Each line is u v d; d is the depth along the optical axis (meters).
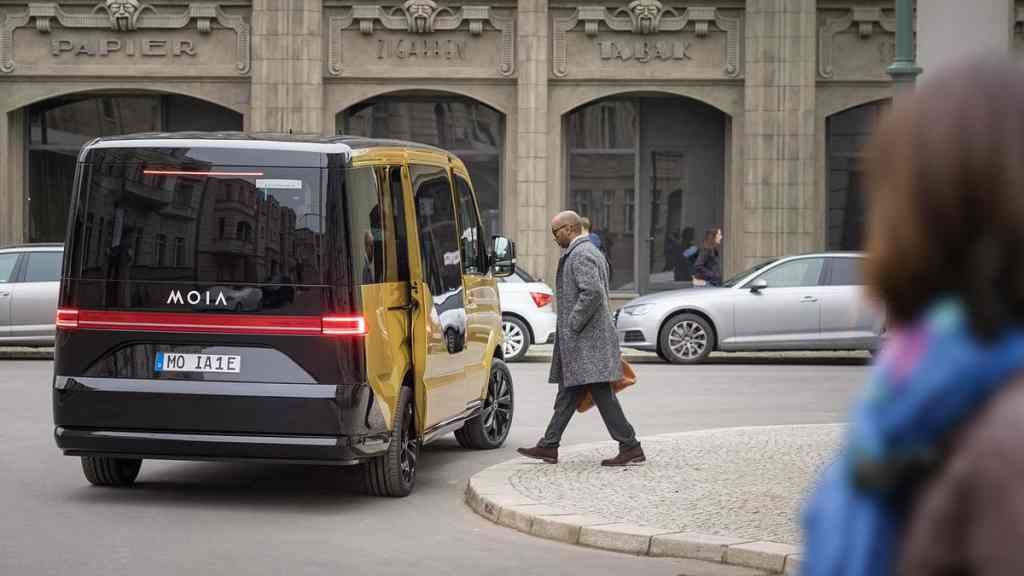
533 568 7.71
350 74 27.53
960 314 1.42
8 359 22.27
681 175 28.73
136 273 9.62
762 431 12.87
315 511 9.55
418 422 10.45
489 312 12.63
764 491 9.59
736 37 27.59
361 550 8.16
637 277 28.78
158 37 27.52
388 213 10.14
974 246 1.42
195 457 9.50
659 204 28.75
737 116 27.72
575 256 10.72
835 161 28.28
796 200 27.45
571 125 28.62
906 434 1.41
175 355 9.53
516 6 27.62
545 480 10.15
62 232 28.31
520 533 8.81
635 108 28.66
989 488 1.31
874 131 1.52
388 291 9.98
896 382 1.44
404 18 27.53
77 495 10.10
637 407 15.70
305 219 9.49
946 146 1.43
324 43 27.56
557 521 8.59
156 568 7.56
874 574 1.42
